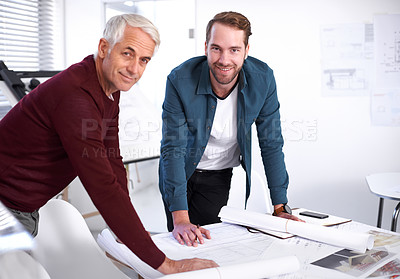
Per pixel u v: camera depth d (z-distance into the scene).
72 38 4.05
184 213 1.61
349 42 3.32
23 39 3.79
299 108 3.48
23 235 0.73
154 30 1.06
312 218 1.61
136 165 4.11
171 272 1.06
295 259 1.08
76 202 3.58
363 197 3.41
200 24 3.68
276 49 3.49
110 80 1.08
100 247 1.35
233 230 1.49
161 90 4.23
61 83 1.02
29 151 1.08
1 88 2.62
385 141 3.33
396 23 3.21
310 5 3.37
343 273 1.08
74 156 1.00
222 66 1.54
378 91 3.30
